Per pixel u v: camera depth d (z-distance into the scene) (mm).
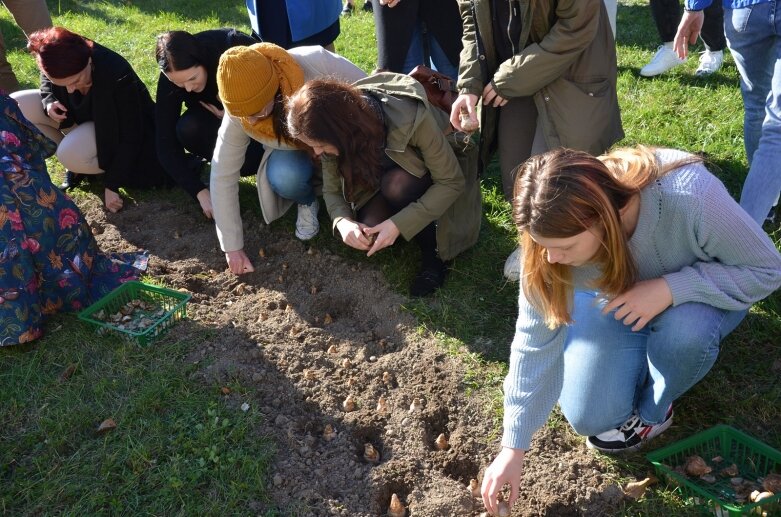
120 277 3480
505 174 3445
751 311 3105
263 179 3605
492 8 3129
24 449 2689
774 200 3008
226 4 7836
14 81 5082
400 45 4086
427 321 3268
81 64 3771
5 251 3066
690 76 5109
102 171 4238
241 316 3346
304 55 3330
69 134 4141
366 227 3172
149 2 7957
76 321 3258
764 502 2203
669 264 2264
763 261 2164
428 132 3066
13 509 2467
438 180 3184
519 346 2293
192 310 3355
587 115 3146
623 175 2078
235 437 2678
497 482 2227
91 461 2613
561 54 2994
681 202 2090
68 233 3324
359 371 3033
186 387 2914
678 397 2727
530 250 2088
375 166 2871
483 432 2734
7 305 3061
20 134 3295
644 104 4754
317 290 3541
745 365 2910
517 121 3328
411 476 2566
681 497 2412
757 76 3387
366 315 3379
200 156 4141
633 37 6000
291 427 2746
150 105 4270
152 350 3094
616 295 2205
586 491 2463
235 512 2432
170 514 2426
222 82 3000
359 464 2646
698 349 2273
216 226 3666
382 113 3021
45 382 2967
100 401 2857
